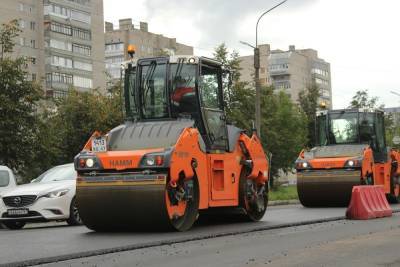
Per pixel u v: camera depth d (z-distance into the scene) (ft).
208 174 44.27
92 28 303.89
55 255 30.37
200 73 45.70
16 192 55.88
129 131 42.75
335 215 57.06
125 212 39.96
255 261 29.37
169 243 35.88
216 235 39.42
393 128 217.15
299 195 72.84
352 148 73.97
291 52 438.81
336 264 28.53
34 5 280.31
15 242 36.40
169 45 397.39
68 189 56.70
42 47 281.54
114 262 29.12
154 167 39.27
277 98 209.67
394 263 28.86
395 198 85.35
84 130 126.41
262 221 50.62
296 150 203.62
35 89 96.94
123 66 47.39
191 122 43.86
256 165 50.44
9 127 93.81
